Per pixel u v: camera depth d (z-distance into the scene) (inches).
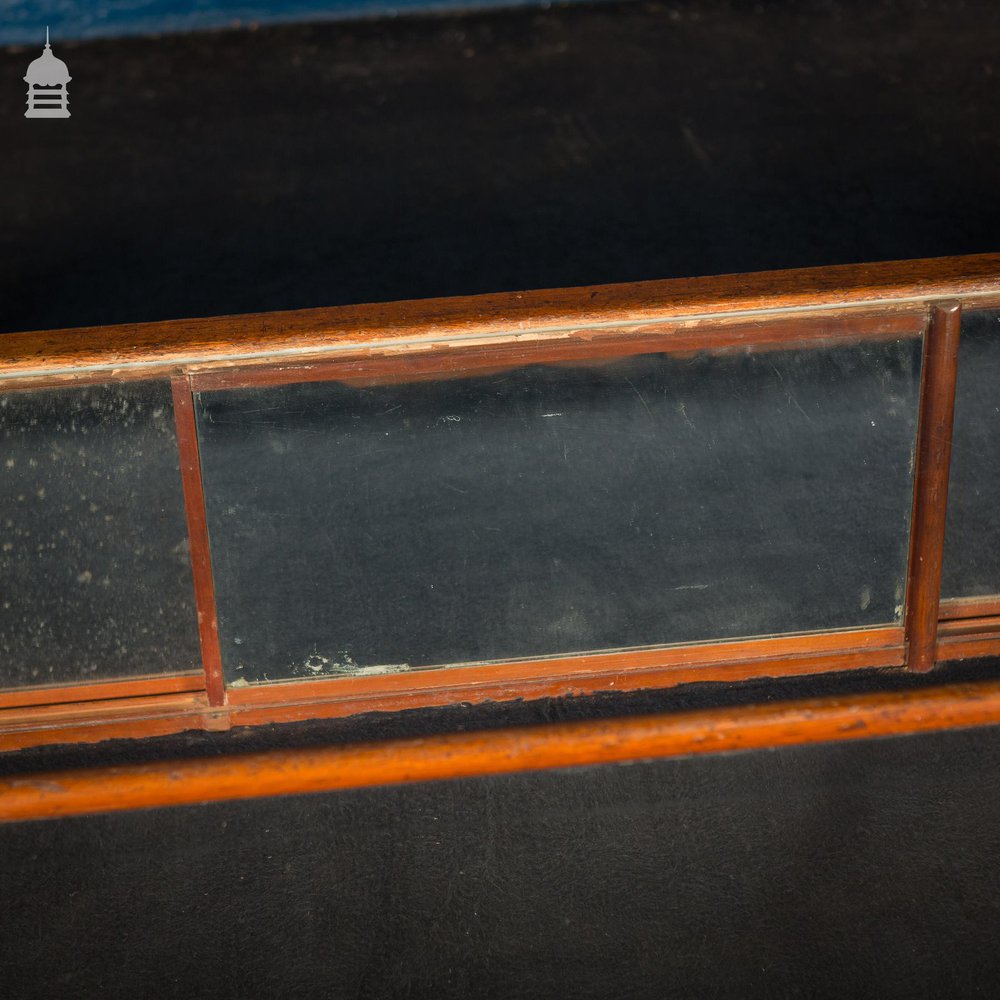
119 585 70.3
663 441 70.5
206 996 64.7
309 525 70.4
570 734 71.8
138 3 203.3
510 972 65.1
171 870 68.9
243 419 68.3
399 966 65.5
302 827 70.2
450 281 133.5
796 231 136.6
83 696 72.6
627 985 64.4
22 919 67.4
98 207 150.5
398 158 155.1
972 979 63.9
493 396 69.2
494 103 166.4
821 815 69.7
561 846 69.1
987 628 75.2
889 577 73.7
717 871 67.9
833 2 183.6
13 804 70.2
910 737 72.3
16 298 136.3
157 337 67.4
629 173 147.6
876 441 71.1
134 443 67.9
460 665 73.7
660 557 72.5
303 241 141.3
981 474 72.6
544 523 71.5
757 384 69.9
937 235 135.3
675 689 75.0
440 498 70.7
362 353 67.2
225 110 171.6
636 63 173.5
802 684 74.9
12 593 69.7
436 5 193.3
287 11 197.8
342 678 73.4
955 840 68.6
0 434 66.8
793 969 64.5
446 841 69.5
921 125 152.4
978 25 174.4
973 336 70.1
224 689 73.1
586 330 67.6
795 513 72.1
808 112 157.2
